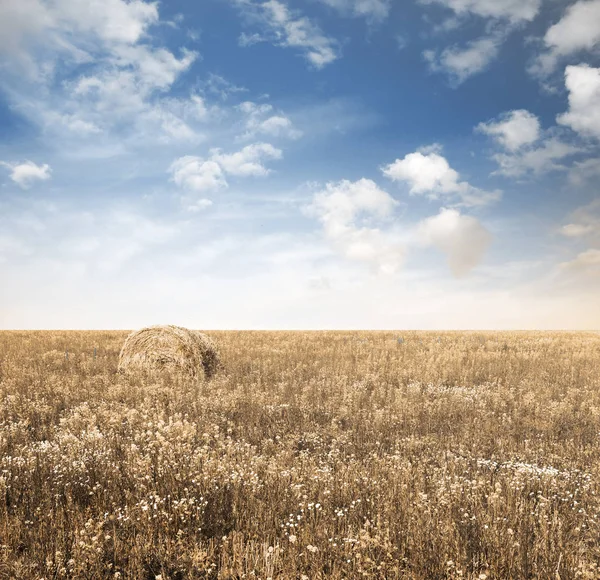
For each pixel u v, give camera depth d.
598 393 11.93
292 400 10.41
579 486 5.86
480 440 8.05
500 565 3.99
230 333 38.47
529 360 18.20
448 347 23.84
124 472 5.79
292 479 5.83
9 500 5.16
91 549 4.00
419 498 5.13
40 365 15.31
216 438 7.50
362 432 8.41
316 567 3.90
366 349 22.11
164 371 14.70
